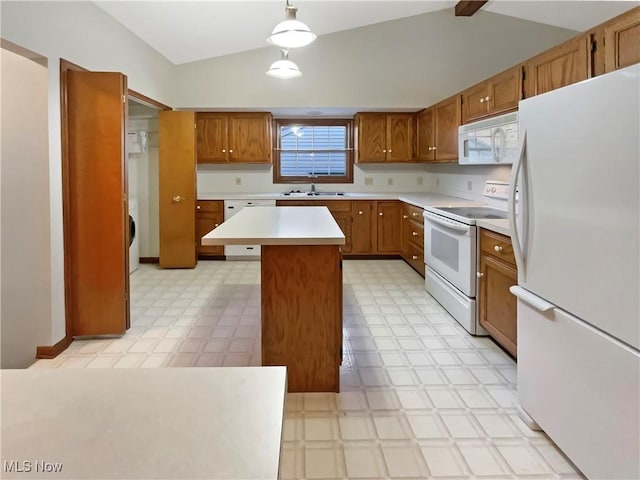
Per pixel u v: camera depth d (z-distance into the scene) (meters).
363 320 3.40
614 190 1.34
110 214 3.00
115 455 0.52
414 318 3.44
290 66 3.52
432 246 3.95
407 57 5.37
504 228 2.58
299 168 6.26
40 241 2.73
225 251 5.72
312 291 2.28
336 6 4.45
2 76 2.65
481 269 2.98
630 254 1.29
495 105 3.44
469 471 1.69
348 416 2.09
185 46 4.78
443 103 4.68
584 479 1.64
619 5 4.28
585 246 1.49
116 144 2.96
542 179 1.74
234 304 3.85
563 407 1.66
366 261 5.69
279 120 6.16
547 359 1.77
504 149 3.15
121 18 3.77
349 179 6.25
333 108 5.50
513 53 5.32
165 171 5.26
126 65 3.99
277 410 0.62
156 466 0.50
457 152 4.26
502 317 2.66
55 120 2.78
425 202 4.57
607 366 1.40
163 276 4.92
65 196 2.90
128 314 3.18
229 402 0.64
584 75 2.34
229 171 6.14
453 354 2.77
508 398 2.24
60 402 0.63
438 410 2.14
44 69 2.66
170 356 2.76
